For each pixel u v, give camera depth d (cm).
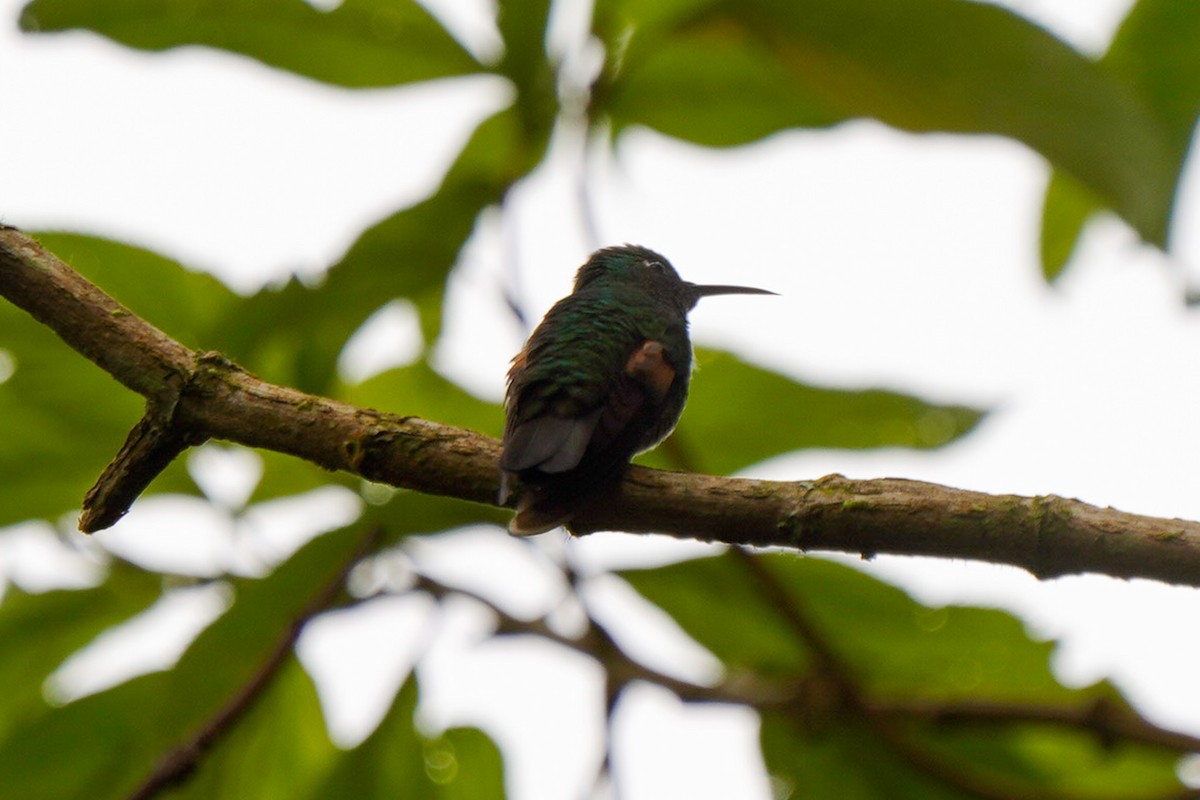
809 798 902
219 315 856
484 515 852
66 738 893
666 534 655
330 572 841
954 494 581
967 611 939
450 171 873
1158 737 784
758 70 888
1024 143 771
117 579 927
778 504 612
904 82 785
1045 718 814
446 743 917
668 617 927
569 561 889
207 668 848
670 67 890
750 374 909
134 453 646
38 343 909
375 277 830
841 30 789
